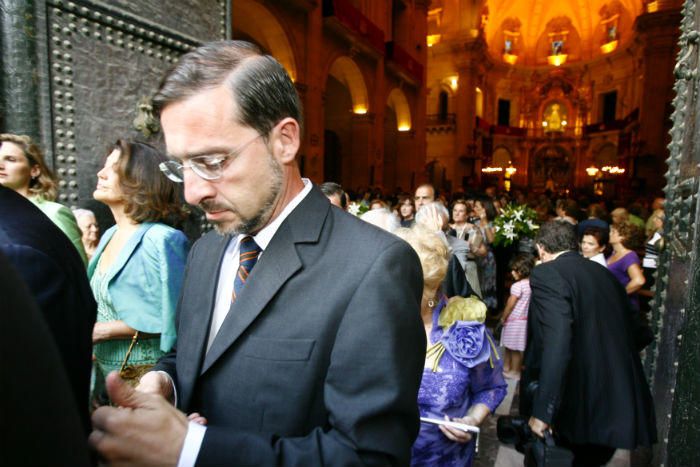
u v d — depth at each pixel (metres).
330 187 3.54
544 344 1.86
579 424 1.88
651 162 22.11
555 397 1.78
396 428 0.71
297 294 0.78
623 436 1.80
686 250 1.89
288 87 0.79
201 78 0.70
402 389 0.71
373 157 15.90
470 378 1.56
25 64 1.66
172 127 0.72
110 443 0.60
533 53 34.38
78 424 0.36
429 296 1.53
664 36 21.56
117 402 0.63
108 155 1.67
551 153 33.91
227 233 0.81
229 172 0.73
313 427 0.76
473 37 26.48
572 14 33.00
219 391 0.79
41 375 0.32
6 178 1.55
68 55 1.80
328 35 12.91
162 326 1.54
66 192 1.83
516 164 34.69
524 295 3.76
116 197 1.64
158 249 1.54
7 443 0.29
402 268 0.79
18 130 1.66
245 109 0.71
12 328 0.31
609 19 30.91
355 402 0.69
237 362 0.78
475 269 3.30
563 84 33.31
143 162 1.62
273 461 0.64
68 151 1.83
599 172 30.14
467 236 4.62
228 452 0.64
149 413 0.62
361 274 0.76
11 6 1.62
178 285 1.57
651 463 2.47
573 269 1.99
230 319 0.79
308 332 0.75
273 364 0.75
